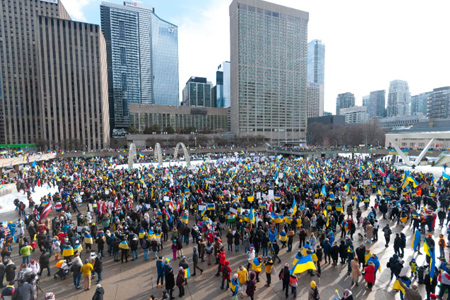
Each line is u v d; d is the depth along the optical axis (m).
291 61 178.25
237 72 162.50
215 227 18.45
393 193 25.78
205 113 183.75
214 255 16.52
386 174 36.78
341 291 12.38
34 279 11.15
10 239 15.61
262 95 169.88
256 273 13.23
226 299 11.99
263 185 29.83
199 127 184.75
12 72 134.38
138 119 165.75
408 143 89.75
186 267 12.32
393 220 21.92
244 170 43.72
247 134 163.25
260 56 167.88
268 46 170.00
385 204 22.27
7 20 132.75
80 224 19.00
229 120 197.00
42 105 122.31
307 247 13.52
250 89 166.25
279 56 173.88
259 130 170.00
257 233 16.03
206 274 14.18
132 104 164.12
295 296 11.93
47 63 122.50
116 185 31.22
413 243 16.19
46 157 71.31
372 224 18.20
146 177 36.97
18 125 136.00
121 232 16.36
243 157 77.44
